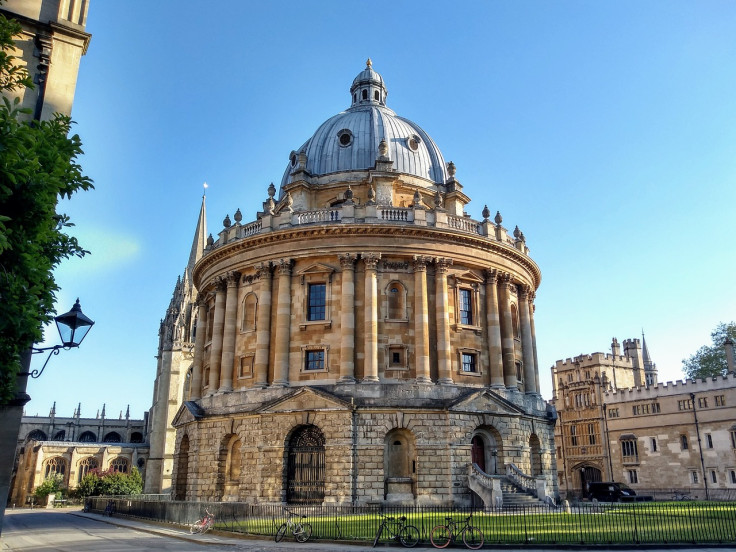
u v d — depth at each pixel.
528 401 54.75
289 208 53.94
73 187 15.30
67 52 21.64
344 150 62.78
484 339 53.62
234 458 51.06
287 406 47.31
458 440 46.66
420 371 48.91
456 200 61.59
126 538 34.09
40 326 14.27
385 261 51.81
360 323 50.12
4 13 20.42
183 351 118.25
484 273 55.25
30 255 13.58
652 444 86.38
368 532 30.09
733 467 76.25
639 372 107.06
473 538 25.98
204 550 26.98
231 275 55.44
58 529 42.34
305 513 41.94
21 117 20.17
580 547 24.80
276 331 51.03
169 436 112.44
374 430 45.94
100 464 123.88
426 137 67.25
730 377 78.75
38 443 123.00
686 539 25.86
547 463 55.19
